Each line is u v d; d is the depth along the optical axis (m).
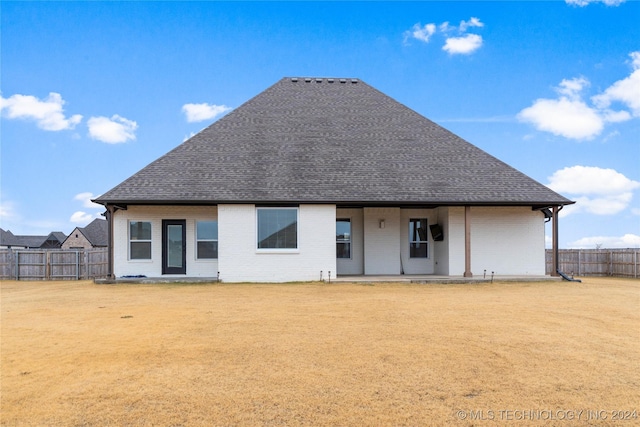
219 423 4.39
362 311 10.13
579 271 22.97
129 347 7.01
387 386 5.33
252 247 16.36
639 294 13.32
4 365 6.14
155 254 17.31
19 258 21.28
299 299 12.08
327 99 21.08
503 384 5.41
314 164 17.77
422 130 20.00
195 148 18.14
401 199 16.42
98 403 4.86
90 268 21.80
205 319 9.20
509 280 16.50
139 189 16.31
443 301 11.71
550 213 17.97
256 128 19.22
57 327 8.52
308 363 6.17
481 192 17.06
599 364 6.18
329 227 16.58
